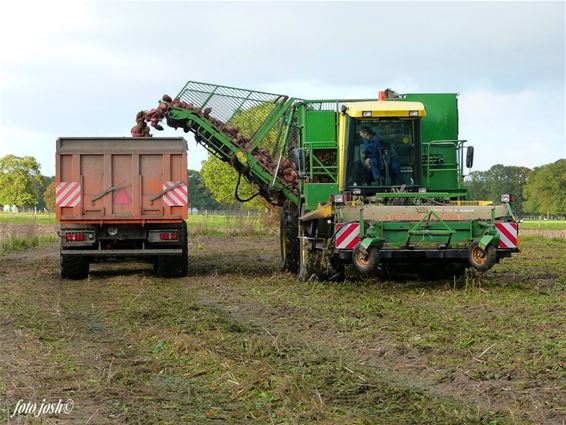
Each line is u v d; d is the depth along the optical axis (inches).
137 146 655.1
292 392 258.4
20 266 833.5
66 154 649.6
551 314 414.0
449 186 628.7
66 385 280.1
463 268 590.9
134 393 268.1
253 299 516.7
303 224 650.2
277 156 749.3
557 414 235.5
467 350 323.9
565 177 4296.3
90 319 442.9
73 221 650.8
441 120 645.3
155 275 698.2
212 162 2748.5
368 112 594.9
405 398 255.6
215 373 292.5
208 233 1552.7
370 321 406.0
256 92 751.7
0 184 5418.3
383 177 606.2
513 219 538.9
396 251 518.9
